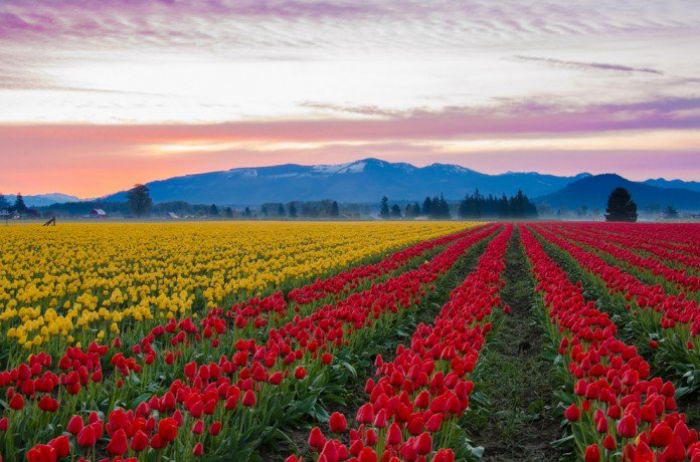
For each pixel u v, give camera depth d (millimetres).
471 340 11242
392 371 8500
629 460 5879
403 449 5742
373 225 90500
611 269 21531
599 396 7754
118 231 62094
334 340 11133
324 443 6121
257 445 8148
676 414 6703
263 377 8359
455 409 7168
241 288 20047
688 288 18922
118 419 6113
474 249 42812
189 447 6828
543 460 8695
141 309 13266
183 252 37250
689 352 11234
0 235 51438
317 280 17875
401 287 17172
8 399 7586
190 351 11062
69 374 7812
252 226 81062
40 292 16734
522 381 12078
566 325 12492
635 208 145000
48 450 5270
